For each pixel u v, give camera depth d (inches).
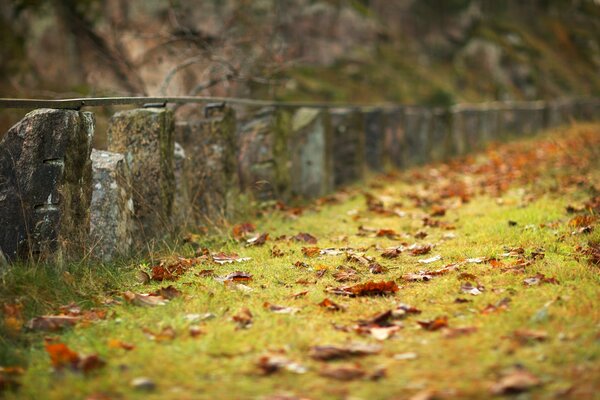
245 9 530.0
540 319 145.6
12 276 173.0
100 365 130.3
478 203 345.4
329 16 873.5
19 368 134.6
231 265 218.7
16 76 608.1
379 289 179.9
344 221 310.8
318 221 307.6
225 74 421.4
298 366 127.6
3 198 191.9
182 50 499.5
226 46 447.8
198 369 127.5
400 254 233.6
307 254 231.9
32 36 628.1
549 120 992.2
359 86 842.8
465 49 1230.9
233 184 306.7
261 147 349.1
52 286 179.0
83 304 173.9
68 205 196.7
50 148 193.2
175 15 476.4
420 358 130.8
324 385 119.1
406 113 584.7
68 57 618.2
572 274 181.6
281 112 362.6
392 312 158.9
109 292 184.9
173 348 139.2
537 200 320.5
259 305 170.1
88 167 207.6
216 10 527.2
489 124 816.3
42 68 623.5
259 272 206.5
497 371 121.0
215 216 281.0
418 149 609.6
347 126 458.0
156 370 127.0
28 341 151.7
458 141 701.9
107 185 217.6
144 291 187.2
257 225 292.5
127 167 229.3
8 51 620.7
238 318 156.3
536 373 118.6
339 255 232.1
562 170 413.1
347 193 416.2
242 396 115.6
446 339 141.1
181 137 287.1
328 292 181.8
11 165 192.7
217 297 176.1
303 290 184.9
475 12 1298.0
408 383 118.6
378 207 348.8
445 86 1011.3
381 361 130.6
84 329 155.5
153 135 237.8
